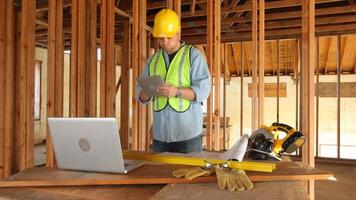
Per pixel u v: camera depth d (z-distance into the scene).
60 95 3.09
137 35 2.92
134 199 0.98
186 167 1.30
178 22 2.07
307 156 2.42
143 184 1.12
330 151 9.84
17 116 4.17
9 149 3.79
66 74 7.37
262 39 2.61
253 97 2.64
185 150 2.03
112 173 1.21
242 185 1.04
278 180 1.13
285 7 4.57
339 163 5.48
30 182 1.12
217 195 0.97
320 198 3.58
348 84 9.61
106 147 1.16
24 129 3.35
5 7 3.69
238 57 9.42
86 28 3.16
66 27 4.71
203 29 5.41
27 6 3.19
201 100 1.95
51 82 3.05
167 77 2.04
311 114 2.43
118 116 7.87
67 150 1.22
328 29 5.25
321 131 9.94
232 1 4.26
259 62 2.62
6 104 3.73
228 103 10.73
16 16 4.23
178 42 2.09
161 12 2.07
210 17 2.71
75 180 1.12
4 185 1.11
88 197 1.00
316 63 6.34
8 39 3.71
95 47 3.24
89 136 1.16
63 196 1.01
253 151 1.49
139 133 3.03
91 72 3.20
